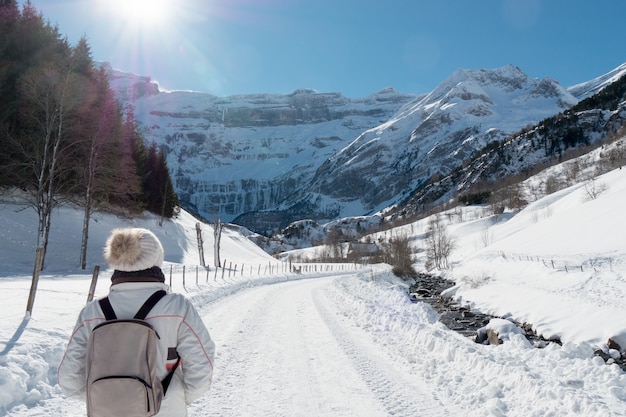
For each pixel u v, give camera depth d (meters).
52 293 13.99
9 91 34.69
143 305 2.65
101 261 34.00
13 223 34.16
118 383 2.38
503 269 38.25
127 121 54.69
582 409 5.88
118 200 47.16
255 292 24.64
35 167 30.31
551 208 82.81
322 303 19.44
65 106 29.38
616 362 13.80
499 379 7.38
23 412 5.47
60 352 7.54
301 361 9.08
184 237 55.06
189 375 2.71
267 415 6.14
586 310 20.19
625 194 51.34
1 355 6.49
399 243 66.19
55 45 40.28
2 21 37.00
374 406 6.52
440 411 6.34
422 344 10.39
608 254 33.38
